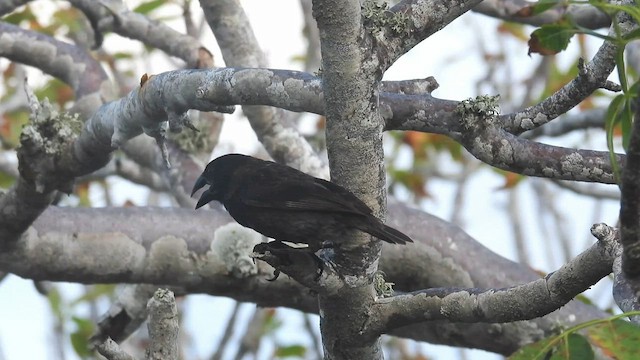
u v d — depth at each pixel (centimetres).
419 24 761
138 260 1146
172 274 1164
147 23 1331
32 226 1098
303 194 815
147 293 1249
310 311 1214
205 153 1378
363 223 736
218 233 1173
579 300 1323
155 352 723
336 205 739
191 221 1170
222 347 1552
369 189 747
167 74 890
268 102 841
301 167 1305
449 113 828
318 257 763
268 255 751
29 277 1130
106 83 1434
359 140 732
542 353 541
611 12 576
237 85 845
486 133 827
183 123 898
